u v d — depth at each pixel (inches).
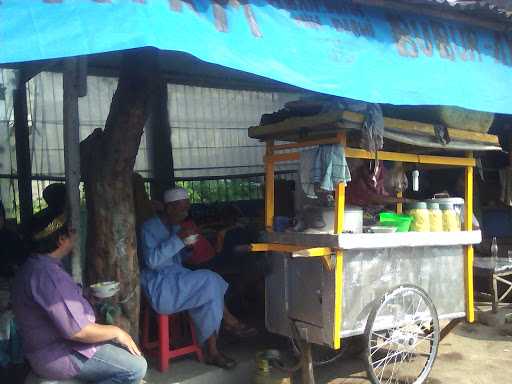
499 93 158.4
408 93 136.5
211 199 272.1
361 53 135.7
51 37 89.9
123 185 138.4
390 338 151.3
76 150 140.6
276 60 116.8
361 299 142.9
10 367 147.6
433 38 155.1
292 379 159.0
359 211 147.8
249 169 285.3
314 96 148.7
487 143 167.9
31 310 111.2
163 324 149.1
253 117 286.5
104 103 247.8
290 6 129.7
